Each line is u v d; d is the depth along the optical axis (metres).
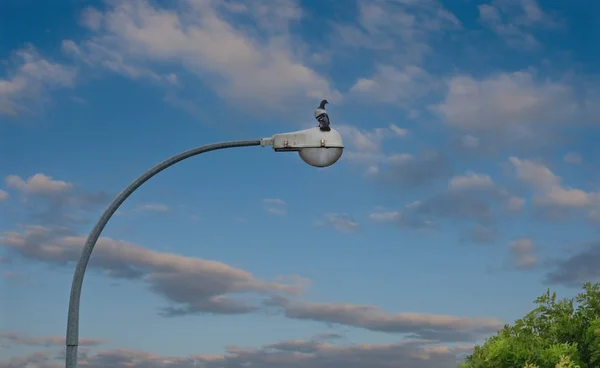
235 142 8.34
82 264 8.27
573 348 9.09
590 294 10.14
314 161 8.29
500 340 9.64
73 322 8.21
